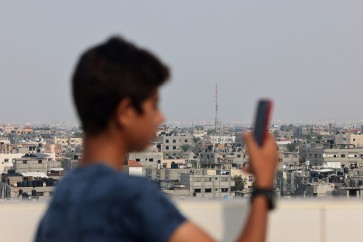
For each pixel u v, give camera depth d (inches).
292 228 148.2
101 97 84.7
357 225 148.8
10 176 3796.8
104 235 80.6
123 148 88.4
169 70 88.8
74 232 82.0
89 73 84.7
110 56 85.4
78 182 85.4
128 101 85.7
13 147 6112.2
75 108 87.6
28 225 142.7
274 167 90.2
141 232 80.3
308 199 151.6
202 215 143.2
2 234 141.9
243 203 143.6
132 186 82.3
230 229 143.7
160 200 81.7
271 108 93.1
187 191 3909.9
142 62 86.1
